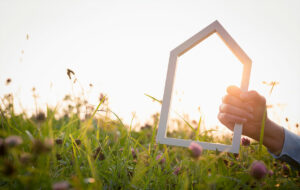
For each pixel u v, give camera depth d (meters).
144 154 1.15
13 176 0.59
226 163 1.10
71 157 1.12
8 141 0.59
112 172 1.04
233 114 1.08
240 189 0.95
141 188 0.97
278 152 1.21
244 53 1.13
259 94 1.12
